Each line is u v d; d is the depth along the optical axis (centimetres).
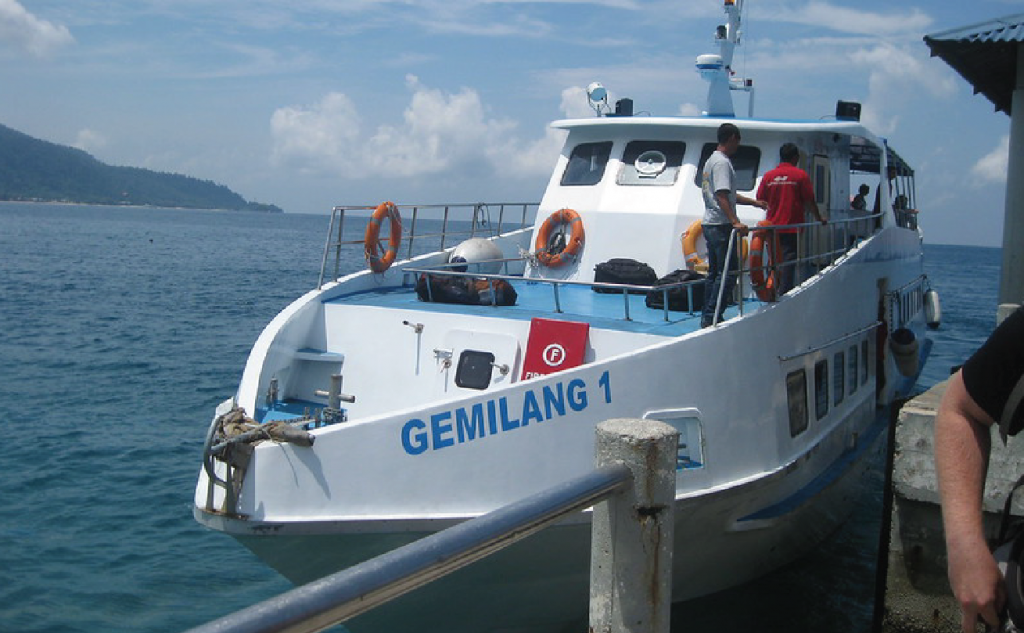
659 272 1177
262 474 689
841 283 1091
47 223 15700
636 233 1194
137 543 1216
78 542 1211
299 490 691
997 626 290
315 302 956
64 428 1728
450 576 746
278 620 233
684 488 805
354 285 1043
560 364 834
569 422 749
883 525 843
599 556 386
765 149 1170
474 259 1147
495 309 934
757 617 985
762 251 888
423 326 896
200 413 1889
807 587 1063
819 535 1094
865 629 967
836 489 1066
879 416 1320
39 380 2147
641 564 375
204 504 722
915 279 1655
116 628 992
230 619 227
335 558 720
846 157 1367
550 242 1259
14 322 3083
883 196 1366
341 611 252
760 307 905
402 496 704
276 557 718
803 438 982
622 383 771
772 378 906
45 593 1064
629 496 372
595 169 1259
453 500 716
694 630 949
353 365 920
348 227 17462
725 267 848
